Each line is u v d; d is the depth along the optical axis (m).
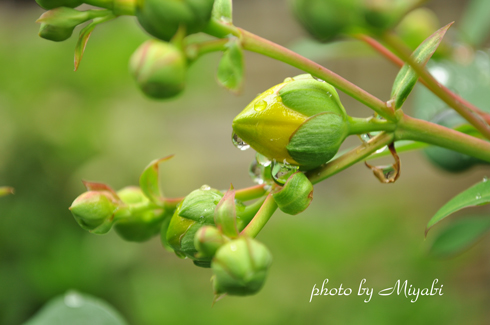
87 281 0.69
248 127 0.21
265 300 0.68
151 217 0.23
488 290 0.90
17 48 0.89
